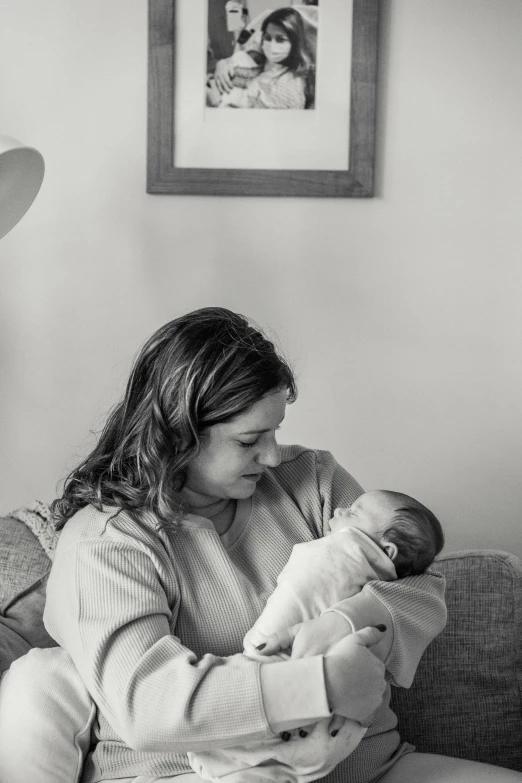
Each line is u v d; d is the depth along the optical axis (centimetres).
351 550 127
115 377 206
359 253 203
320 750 114
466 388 205
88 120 201
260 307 204
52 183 203
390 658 122
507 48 198
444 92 199
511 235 202
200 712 108
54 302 205
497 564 157
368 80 197
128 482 133
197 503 137
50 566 154
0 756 123
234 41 197
